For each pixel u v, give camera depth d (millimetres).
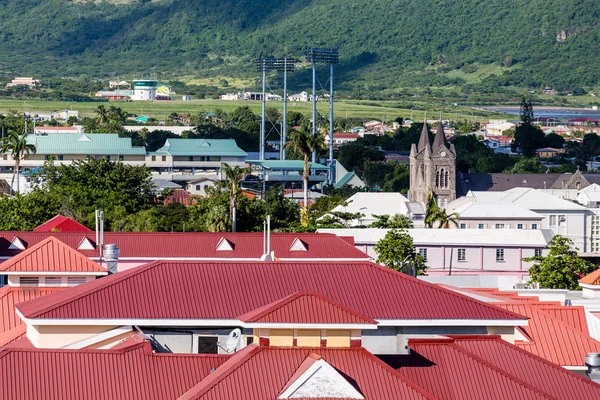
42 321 93562
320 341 86625
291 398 82125
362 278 100188
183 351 96188
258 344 87438
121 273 101938
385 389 84188
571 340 111375
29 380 86438
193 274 98875
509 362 96875
